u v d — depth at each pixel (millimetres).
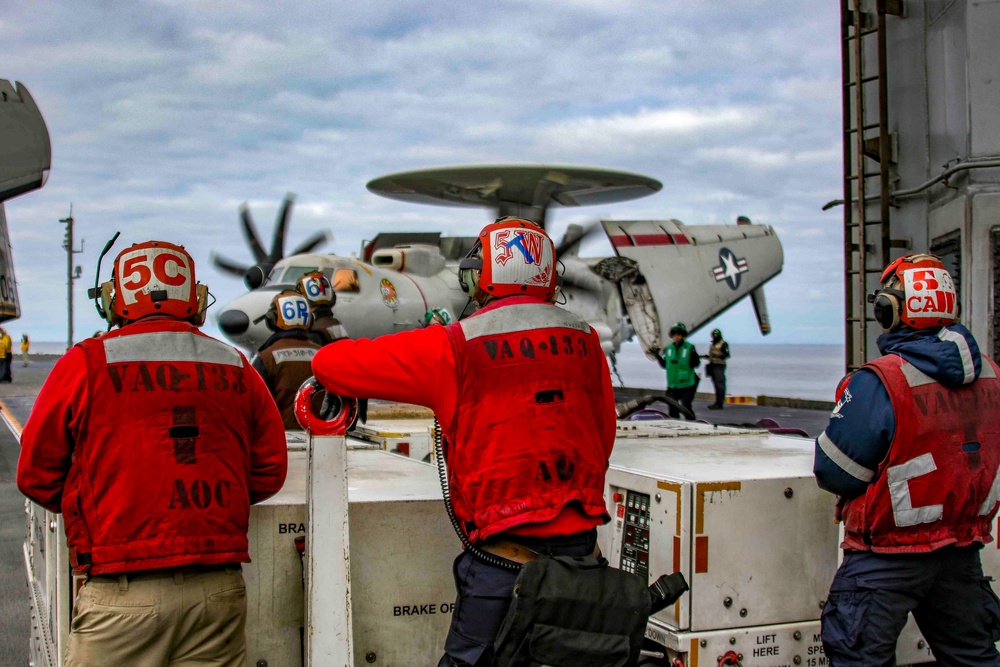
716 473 3307
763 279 19172
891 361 3102
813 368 113188
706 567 3117
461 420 2502
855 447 3041
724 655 3133
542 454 2465
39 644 4047
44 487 2492
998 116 5250
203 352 2627
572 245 18219
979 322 5242
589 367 2652
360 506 2900
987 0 5285
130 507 2418
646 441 4391
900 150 6137
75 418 2428
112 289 2725
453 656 2498
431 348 2500
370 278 19594
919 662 3518
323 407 2648
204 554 2471
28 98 10633
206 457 2520
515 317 2582
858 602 3094
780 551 3248
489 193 23672
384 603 2922
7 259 18953
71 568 2627
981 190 5273
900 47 6152
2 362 30672
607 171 21859
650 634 3229
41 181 10859
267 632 2842
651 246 18062
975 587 3193
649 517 3285
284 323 5285
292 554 2871
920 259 3252
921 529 3051
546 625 2252
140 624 2396
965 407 3102
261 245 21469
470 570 2516
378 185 23547
